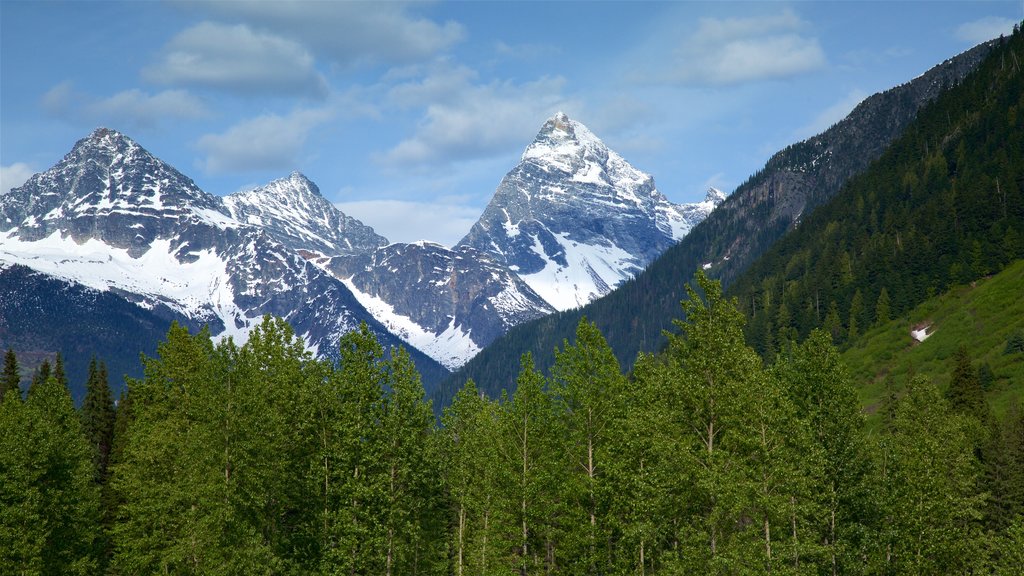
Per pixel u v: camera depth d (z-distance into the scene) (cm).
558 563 7975
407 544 7612
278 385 7594
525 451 7481
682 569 6353
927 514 7075
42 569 7181
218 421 7038
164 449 7612
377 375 7538
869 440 7144
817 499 6638
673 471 6494
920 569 6975
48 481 7506
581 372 7512
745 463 6500
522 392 7550
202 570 6888
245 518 6981
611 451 7150
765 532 6372
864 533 6656
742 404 6544
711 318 6912
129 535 7781
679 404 6806
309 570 7250
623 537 6881
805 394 7181
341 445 7275
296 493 7312
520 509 7375
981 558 7388
